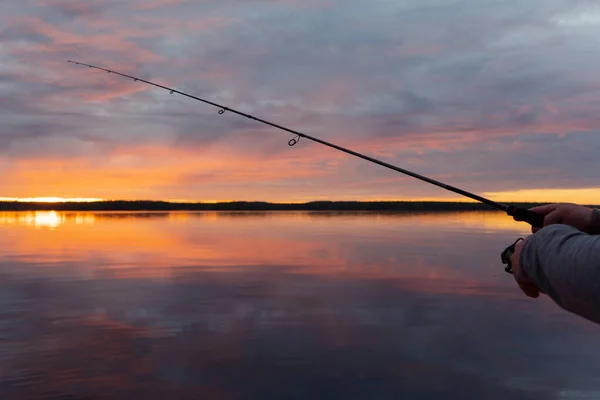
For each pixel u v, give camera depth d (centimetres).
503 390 424
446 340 570
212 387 434
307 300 793
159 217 4903
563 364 491
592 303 61
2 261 1304
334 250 1577
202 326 633
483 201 139
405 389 425
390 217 4894
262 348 541
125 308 737
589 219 78
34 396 416
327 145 224
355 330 611
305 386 436
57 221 3831
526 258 72
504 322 646
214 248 1647
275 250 1573
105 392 427
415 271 1110
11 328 623
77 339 577
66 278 1023
